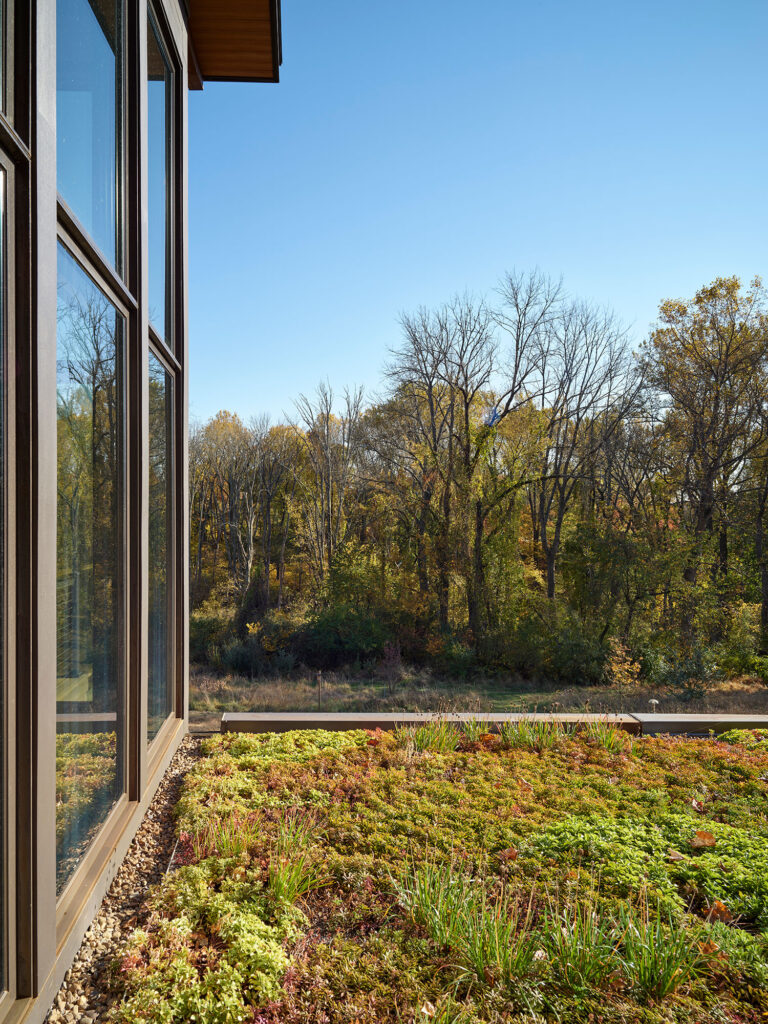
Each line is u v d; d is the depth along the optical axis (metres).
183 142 6.45
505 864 3.80
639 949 2.95
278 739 6.36
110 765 3.72
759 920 3.31
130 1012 2.45
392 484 29.70
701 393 29.30
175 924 2.99
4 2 2.27
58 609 2.82
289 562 36.56
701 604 25.08
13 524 2.31
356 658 25.86
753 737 6.75
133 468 4.20
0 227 2.21
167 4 5.36
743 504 29.53
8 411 2.28
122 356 3.99
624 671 22.17
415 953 3.01
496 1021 2.54
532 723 6.80
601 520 28.83
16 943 2.32
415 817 4.47
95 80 3.47
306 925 3.21
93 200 3.43
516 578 26.89
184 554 6.44
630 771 5.54
